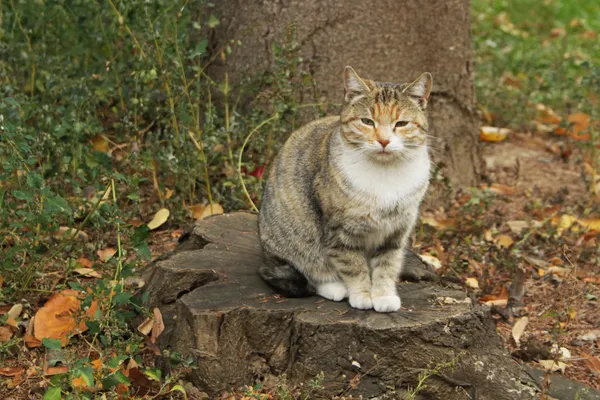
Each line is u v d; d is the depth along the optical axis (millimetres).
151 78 2230
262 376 1794
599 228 2418
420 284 1907
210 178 2424
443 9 2518
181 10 2221
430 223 2395
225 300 1820
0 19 2553
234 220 2156
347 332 1748
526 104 3100
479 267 2250
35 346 1920
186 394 1769
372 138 1780
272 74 2428
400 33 2480
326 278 1871
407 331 1735
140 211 2314
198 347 1779
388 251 1865
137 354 1857
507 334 2031
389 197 1799
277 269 1896
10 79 2488
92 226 2266
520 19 4469
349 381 1756
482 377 1767
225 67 2514
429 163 1882
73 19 2570
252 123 2359
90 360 1832
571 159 2854
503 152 2910
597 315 2098
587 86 2771
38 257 2051
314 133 1921
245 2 2463
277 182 1905
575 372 1921
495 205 2570
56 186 2246
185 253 2008
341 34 2441
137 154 2291
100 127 2324
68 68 2479
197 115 2355
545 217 2480
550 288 2195
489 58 3574
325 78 2455
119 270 1912
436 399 1766
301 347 1761
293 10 2434
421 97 1836
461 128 2615
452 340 1755
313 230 1858
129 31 2283
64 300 1959
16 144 1956
